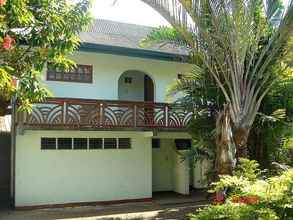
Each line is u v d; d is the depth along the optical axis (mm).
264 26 11406
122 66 17641
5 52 8758
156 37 12852
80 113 15250
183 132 17453
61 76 16484
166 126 16766
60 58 9438
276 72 12023
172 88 13742
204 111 13406
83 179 16219
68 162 16000
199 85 13141
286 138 12938
